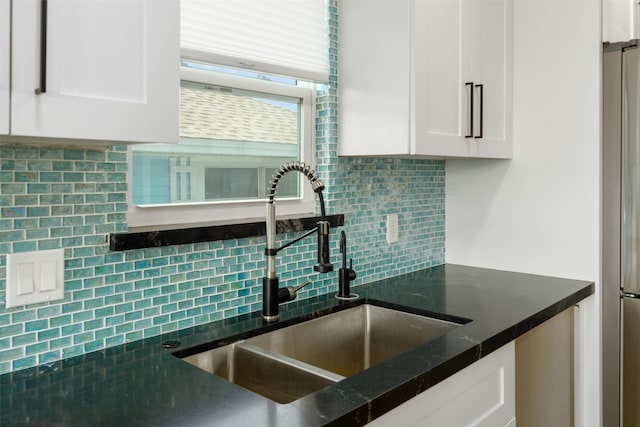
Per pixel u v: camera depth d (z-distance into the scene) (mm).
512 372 1413
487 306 1586
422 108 1604
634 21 1835
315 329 1538
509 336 1351
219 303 1447
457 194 2281
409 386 999
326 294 1760
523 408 1605
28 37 788
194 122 1484
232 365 1317
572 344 1895
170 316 1336
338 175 1806
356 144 1743
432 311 1539
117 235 1192
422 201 2195
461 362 1153
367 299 1705
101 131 875
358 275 1901
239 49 1507
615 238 1881
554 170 1992
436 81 1662
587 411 1939
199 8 1409
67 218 1140
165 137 965
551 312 1586
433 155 1700
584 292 1814
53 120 817
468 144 1814
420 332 1566
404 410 1021
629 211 1843
